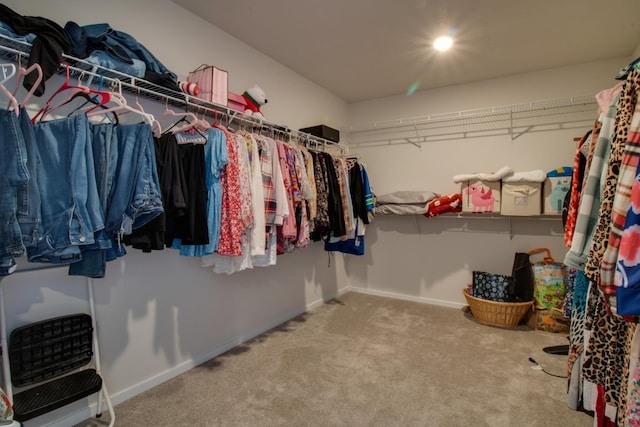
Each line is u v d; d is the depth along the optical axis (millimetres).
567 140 2879
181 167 1583
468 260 3314
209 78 1912
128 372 1757
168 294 1952
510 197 2736
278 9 2037
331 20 2162
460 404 1718
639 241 677
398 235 3688
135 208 1286
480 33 2312
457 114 3135
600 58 2711
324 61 2791
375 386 1883
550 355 2264
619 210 746
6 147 1028
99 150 1294
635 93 810
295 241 2273
